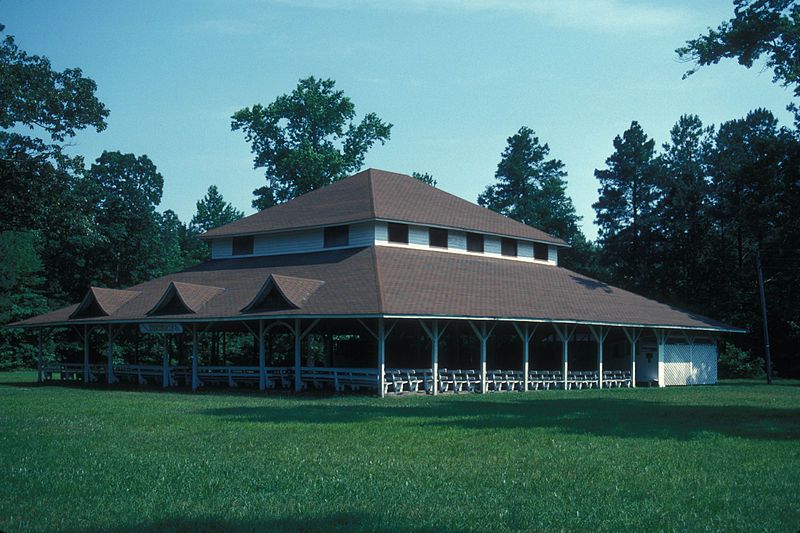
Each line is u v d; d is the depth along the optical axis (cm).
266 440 1556
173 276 4081
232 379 3378
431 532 868
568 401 2775
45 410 2216
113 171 7112
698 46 2983
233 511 966
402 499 1030
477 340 4519
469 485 1121
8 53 3897
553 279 4084
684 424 1928
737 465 1300
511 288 3612
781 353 5800
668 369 4247
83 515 946
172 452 1401
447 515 946
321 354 5166
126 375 3900
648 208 6650
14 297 5916
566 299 3759
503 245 4178
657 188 6681
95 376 4025
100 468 1240
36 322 3912
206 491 1076
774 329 5844
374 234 3600
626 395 3206
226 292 3509
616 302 4062
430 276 3372
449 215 4000
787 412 2331
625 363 4312
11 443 1505
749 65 2977
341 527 890
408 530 876
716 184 6384
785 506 1008
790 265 5381
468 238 4000
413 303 2936
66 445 1482
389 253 3531
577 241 7406
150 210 7450
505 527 895
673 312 4316
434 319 3080
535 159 7969
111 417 2003
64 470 1220
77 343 6312
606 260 6750
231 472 1207
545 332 4266
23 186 3934
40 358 4025
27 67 3928
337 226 3731
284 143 6219
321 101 6156
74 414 2089
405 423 1880
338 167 6009
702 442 1575
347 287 3106
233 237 4159
